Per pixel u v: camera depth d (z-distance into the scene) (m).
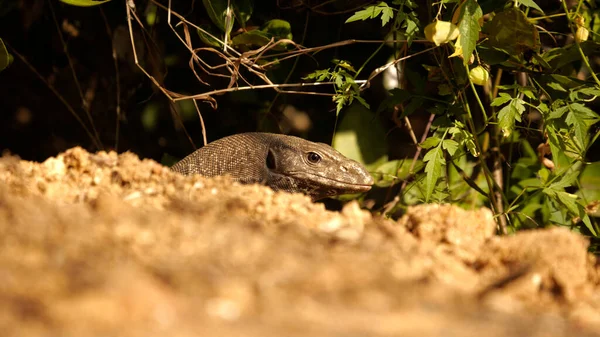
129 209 6.79
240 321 4.96
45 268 5.28
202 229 6.27
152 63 14.45
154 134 15.12
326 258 5.93
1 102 16.14
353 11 13.41
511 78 13.14
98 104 15.45
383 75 13.72
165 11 14.13
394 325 5.11
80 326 4.69
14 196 7.19
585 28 11.13
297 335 4.82
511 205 11.56
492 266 6.72
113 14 14.71
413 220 7.37
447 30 10.11
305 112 14.30
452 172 13.27
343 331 4.94
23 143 16.55
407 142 13.93
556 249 6.71
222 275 5.45
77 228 6.04
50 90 15.93
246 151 11.26
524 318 5.65
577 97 10.60
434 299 5.65
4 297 4.89
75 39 15.27
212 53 14.32
